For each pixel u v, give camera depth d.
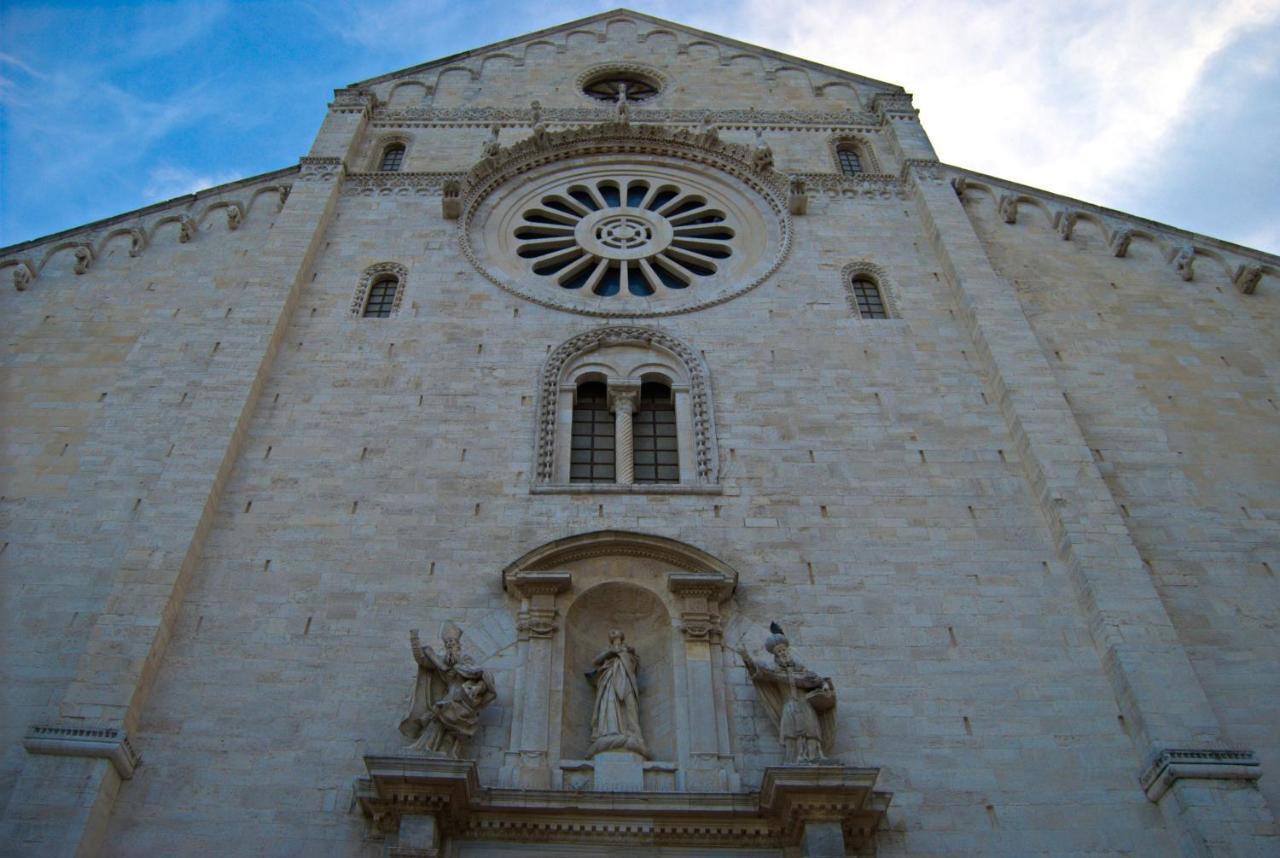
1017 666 18.86
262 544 20.42
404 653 18.81
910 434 23.19
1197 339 25.95
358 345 24.94
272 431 22.69
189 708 17.75
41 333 25.03
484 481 21.91
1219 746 17.02
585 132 31.72
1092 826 16.70
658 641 19.58
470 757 17.45
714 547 20.78
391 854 15.45
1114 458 22.81
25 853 15.18
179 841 16.14
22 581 19.62
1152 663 18.25
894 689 18.48
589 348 25.27
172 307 25.81
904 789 17.14
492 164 30.73
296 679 18.28
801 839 16.08
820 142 32.88
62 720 16.78
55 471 21.77
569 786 17.14
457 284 26.95
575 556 20.20
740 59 36.94
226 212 29.16
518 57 36.84
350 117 32.84
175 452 21.44
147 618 18.39
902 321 26.14
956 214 29.09
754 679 18.16
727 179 31.34
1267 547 21.14
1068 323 26.27
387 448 22.47
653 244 29.17
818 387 24.27
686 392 24.41
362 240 28.31
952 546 20.86
